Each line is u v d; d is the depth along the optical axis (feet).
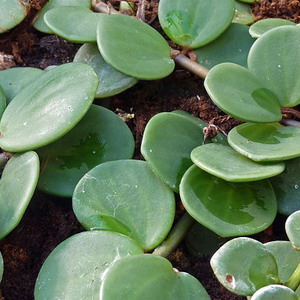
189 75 1.27
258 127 1.07
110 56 1.14
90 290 0.95
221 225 0.98
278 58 1.10
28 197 0.99
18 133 1.08
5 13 1.31
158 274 0.93
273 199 1.02
